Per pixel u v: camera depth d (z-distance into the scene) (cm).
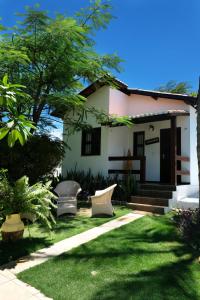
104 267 444
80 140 1391
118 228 685
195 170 1108
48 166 1096
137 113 1343
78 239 603
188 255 494
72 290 370
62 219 809
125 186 1077
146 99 1312
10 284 393
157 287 373
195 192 1092
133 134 1342
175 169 977
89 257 489
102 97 1304
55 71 1020
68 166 1428
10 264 466
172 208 908
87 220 791
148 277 404
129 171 1210
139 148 1317
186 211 749
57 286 382
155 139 1255
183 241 575
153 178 1240
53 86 1087
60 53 955
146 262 463
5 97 231
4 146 953
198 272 421
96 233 648
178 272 421
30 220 716
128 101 1389
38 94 1045
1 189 582
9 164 982
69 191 966
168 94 1159
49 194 628
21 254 509
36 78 1045
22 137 226
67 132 1407
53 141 1130
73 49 956
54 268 444
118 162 1305
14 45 918
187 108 1128
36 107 1077
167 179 1190
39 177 1083
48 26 876
